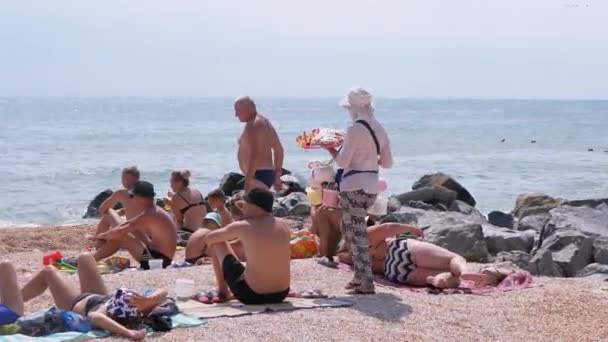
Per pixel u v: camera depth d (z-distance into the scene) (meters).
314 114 128.00
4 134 56.50
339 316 8.10
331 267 10.55
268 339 7.27
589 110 171.75
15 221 20.69
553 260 11.88
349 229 9.22
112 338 7.10
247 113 10.90
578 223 13.35
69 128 66.50
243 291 8.39
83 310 7.56
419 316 8.27
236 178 21.50
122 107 170.88
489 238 13.34
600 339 7.70
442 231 12.36
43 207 22.89
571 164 38.88
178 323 7.60
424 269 9.84
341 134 10.05
